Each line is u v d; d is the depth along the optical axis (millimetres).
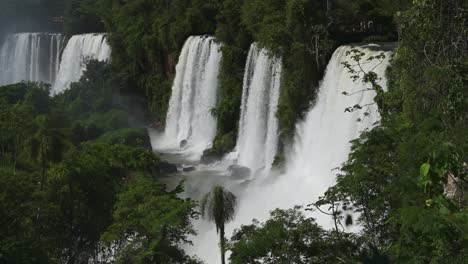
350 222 21641
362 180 19484
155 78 73375
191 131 63312
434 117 15062
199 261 27109
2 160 46594
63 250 29453
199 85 62125
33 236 26812
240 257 18625
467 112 15781
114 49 78750
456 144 12180
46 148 33688
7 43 105250
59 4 125312
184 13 71062
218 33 58219
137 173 35719
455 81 16453
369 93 34562
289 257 18203
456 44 18984
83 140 56094
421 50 21594
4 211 25016
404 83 22812
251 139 50625
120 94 73938
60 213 29094
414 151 14805
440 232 10266
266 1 51594
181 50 67938
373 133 21656
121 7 86312
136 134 56344
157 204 26781
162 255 23484
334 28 46938
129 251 24391
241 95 54812
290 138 44031
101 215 31078
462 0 19609
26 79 101438
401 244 14070
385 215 18703
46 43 100688
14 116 48812
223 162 51688
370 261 18141
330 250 18422
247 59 52281
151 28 75312
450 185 15266
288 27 45500
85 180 31047
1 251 21719
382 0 41844
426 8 20547
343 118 37281
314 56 43750
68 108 67438
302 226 19047
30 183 31391
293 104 43688
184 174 47844
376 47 37906
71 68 91125
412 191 13281
